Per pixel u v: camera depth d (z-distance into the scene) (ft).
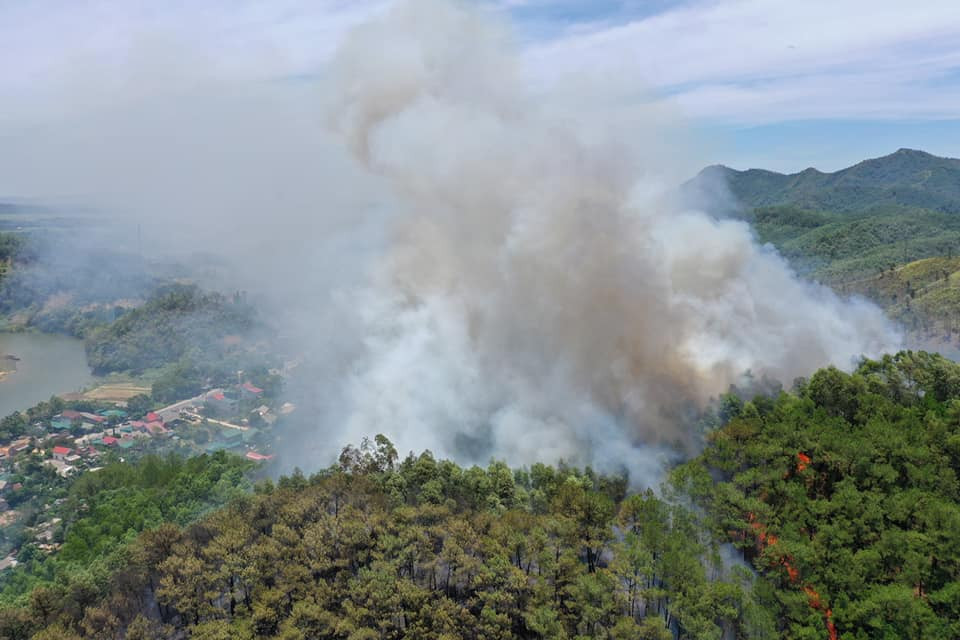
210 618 206.69
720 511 229.25
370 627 196.03
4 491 474.49
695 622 183.93
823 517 219.82
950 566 199.41
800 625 188.55
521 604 202.90
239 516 248.11
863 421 281.54
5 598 275.18
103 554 287.48
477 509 249.14
